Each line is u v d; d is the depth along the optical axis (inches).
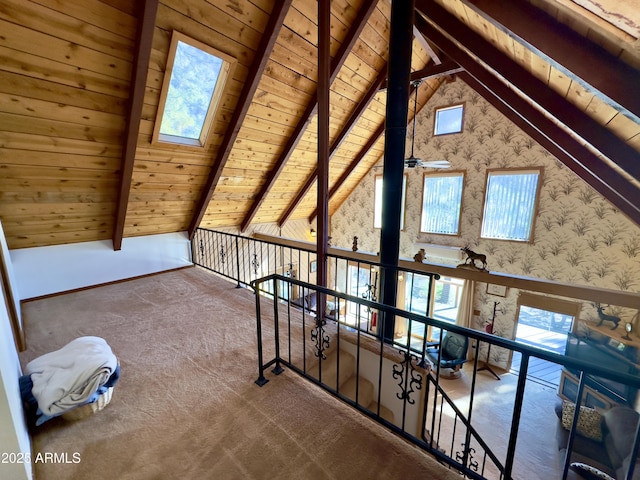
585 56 47.9
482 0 58.7
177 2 81.0
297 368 77.3
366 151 222.8
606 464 119.7
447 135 217.5
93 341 68.3
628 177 91.2
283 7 94.4
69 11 69.4
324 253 105.7
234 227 207.6
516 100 108.6
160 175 125.8
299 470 51.6
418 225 245.3
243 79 110.7
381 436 58.8
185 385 72.8
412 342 264.4
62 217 115.5
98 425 60.1
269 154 159.6
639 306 103.1
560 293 116.9
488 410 178.2
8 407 40.7
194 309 117.1
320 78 94.0
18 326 84.1
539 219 191.2
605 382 158.6
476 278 136.0
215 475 50.4
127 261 148.3
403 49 83.1
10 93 75.2
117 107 92.4
